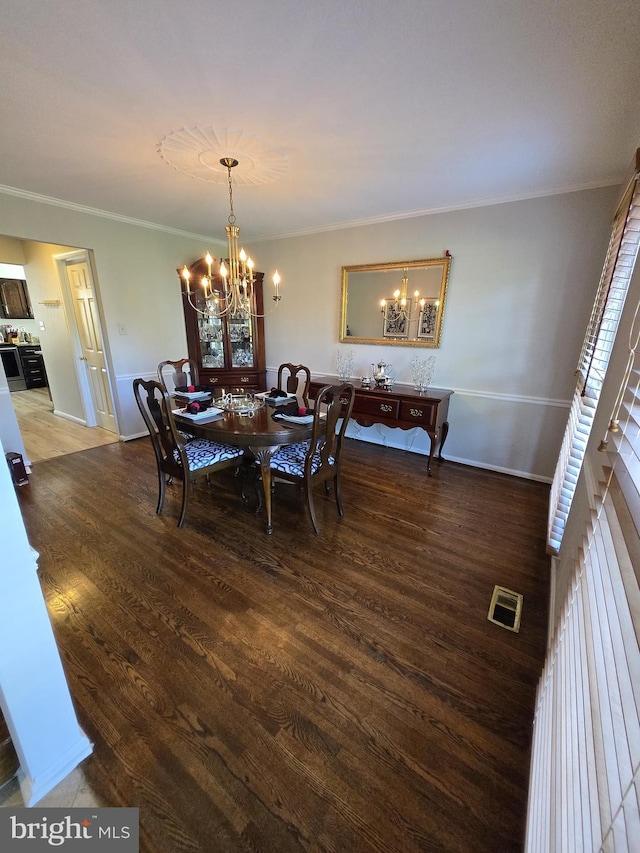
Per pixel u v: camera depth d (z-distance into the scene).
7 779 1.08
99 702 1.33
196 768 1.14
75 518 2.52
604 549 0.85
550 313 2.92
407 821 1.03
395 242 3.51
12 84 1.55
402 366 3.76
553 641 1.25
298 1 1.16
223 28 1.27
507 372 3.19
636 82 1.48
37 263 4.36
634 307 1.11
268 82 1.54
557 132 1.91
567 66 1.42
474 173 2.46
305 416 2.49
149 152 2.17
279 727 1.26
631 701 0.52
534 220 2.83
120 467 3.37
